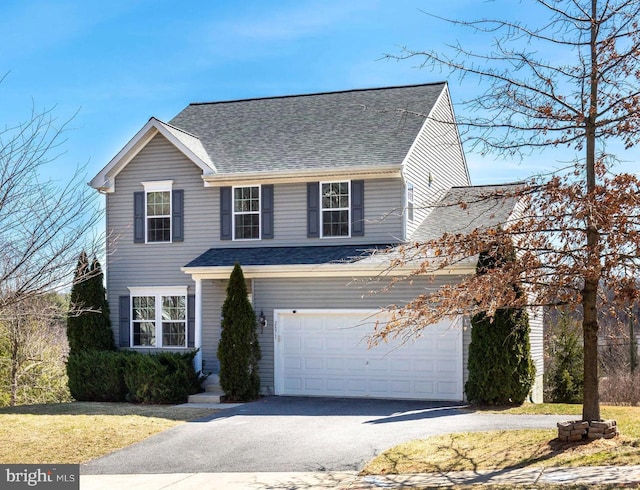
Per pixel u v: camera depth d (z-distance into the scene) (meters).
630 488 9.63
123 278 25.06
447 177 28.23
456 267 19.72
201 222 24.50
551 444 12.75
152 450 14.70
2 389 30.06
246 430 16.38
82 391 22.61
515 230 11.89
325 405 19.86
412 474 11.99
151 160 25.08
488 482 10.87
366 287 21.27
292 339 21.98
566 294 12.02
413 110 25.64
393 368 21.03
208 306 23.88
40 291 12.56
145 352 24.61
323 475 12.33
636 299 11.42
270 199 23.89
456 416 17.30
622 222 10.92
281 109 28.30
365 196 22.91
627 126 11.58
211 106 30.03
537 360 24.34
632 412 16.69
